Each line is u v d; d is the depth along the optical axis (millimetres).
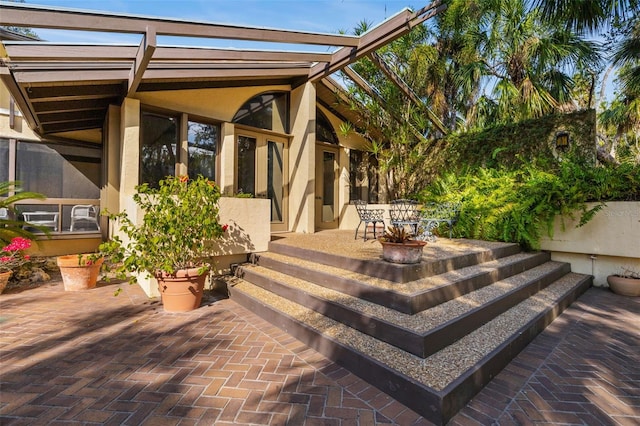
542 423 1932
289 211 7609
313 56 6039
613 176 5004
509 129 7273
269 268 4828
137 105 5289
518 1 6711
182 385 2289
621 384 2375
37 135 6031
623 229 4863
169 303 3785
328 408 2049
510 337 2770
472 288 3602
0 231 5066
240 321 3545
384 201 8961
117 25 3432
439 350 2486
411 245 3512
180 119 5957
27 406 2020
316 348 2834
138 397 2141
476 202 6148
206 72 5398
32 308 3887
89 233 6453
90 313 3736
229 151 6469
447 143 8305
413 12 5004
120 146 5617
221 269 5086
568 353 2850
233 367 2547
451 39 8375
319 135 8320
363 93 7801
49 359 2631
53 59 3699
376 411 2023
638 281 4594
